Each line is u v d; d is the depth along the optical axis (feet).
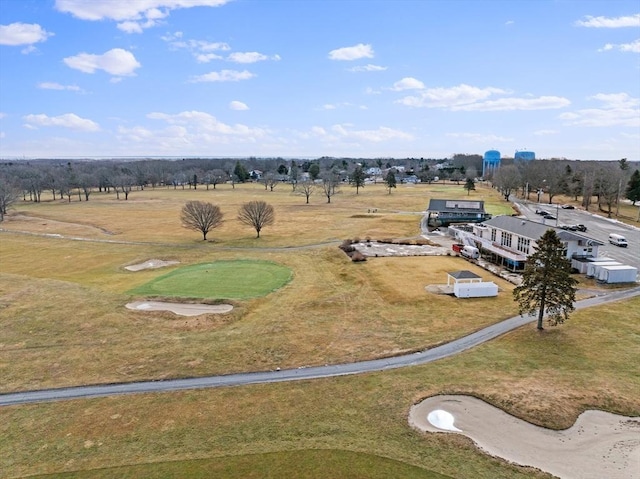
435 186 627.87
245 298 157.28
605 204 397.19
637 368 101.35
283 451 75.20
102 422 86.38
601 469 71.87
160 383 101.35
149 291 167.53
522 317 132.98
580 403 88.79
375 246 237.04
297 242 257.55
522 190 486.38
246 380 101.55
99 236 290.15
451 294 155.53
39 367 110.22
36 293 163.94
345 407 89.04
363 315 139.85
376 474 68.80
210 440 79.36
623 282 163.12
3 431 84.43
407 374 101.76
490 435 80.48
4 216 381.60
